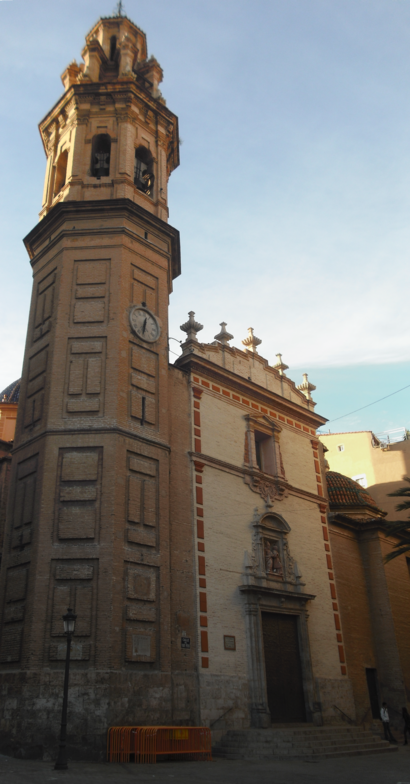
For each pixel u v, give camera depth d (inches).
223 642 922.7
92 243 1016.2
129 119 1144.8
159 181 1162.0
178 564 912.3
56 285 994.7
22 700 717.3
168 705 784.3
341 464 1950.1
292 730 878.4
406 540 1047.0
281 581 1059.9
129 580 802.2
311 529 1205.1
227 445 1088.2
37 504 826.8
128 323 968.3
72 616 675.4
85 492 828.0
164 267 1075.3
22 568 812.0
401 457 1855.3
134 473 876.0
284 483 1164.5
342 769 676.7
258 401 1203.2
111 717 714.2
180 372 1064.8
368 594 1304.1
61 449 856.9
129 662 764.0
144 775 600.7
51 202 1153.4
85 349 929.5
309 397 1368.1
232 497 1051.3
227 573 978.7
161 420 952.3
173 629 865.5
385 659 1237.1
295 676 1026.7
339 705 1086.4
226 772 639.1
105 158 1146.7
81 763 668.7
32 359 976.3
